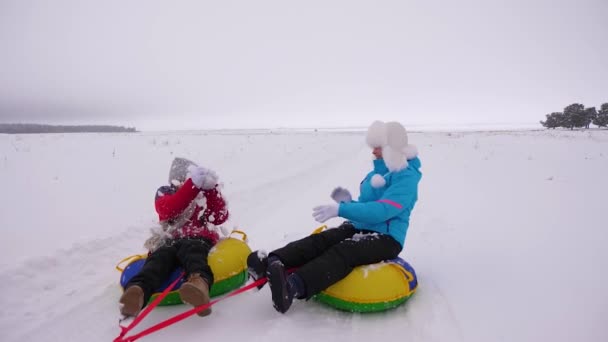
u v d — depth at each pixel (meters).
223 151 15.30
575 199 7.09
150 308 2.95
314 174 11.25
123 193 7.62
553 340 2.79
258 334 3.05
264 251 3.38
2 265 4.09
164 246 3.50
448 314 3.22
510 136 27.44
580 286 3.58
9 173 8.98
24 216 5.83
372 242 3.45
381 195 3.74
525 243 4.79
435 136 30.17
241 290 3.15
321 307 3.45
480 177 10.09
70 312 3.45
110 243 4.95
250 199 7.86
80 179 8.73
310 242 3.52
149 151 14.10
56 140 17.47
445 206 6.90
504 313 3.19
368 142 3.76
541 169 11.17
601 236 4.92
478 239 5.01
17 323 3.26
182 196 3.69
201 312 3.02
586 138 23.80
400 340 2.92
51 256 4.29
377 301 3.24
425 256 4.53
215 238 3.88
